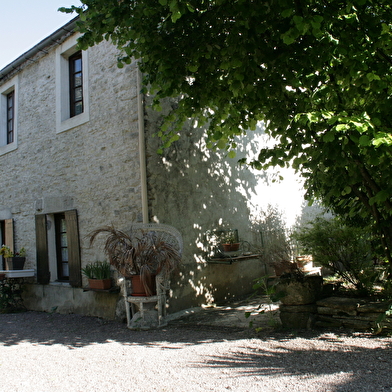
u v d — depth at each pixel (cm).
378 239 483
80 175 721
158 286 545
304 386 287
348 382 287
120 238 550
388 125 352
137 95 626
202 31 432
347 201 475
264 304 645
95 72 708
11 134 958
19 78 905
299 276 473
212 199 732
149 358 392
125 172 636
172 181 650
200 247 688
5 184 927
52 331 582
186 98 478
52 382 334
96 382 328
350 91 380
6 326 650
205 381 313
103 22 431
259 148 884
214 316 589
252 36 385
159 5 418
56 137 784
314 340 402
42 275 793
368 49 362
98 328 578
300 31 325
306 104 390
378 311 409
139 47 450
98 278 630
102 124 686
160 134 518
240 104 476
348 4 332
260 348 393
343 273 520
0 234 970
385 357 334
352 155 337
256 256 699
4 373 365
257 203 856
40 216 805
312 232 539
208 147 531
